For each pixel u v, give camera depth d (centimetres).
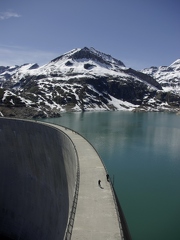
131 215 4891
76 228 2236
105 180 3372
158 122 18438
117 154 9150
